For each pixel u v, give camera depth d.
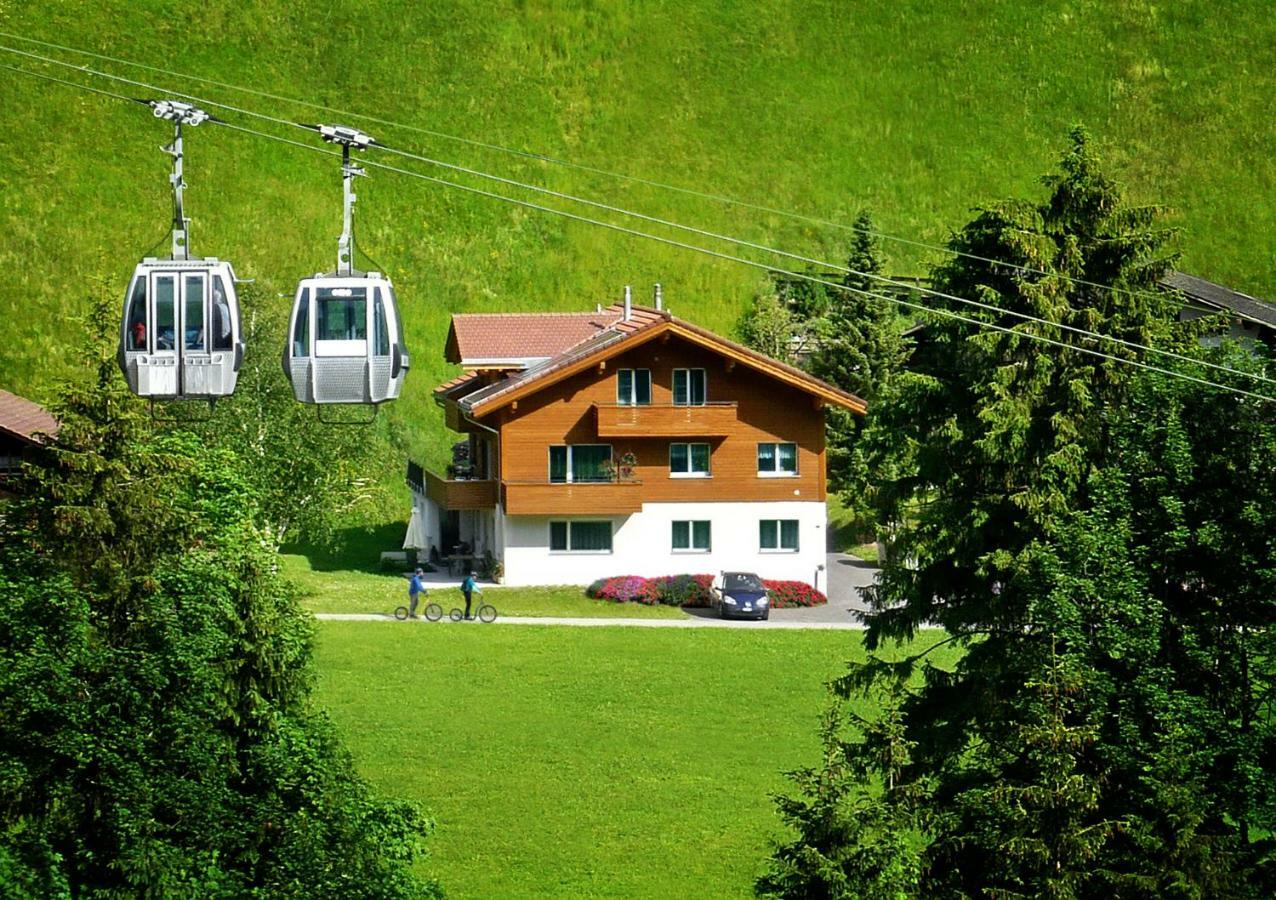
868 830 76.81
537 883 107.94
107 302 99.00
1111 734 81.50
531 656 163.25
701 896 106.50
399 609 179.62
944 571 104.38
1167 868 76.69
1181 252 107.19
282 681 88.00
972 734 94.12
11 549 88.44
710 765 131.12
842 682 104.62
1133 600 82.44
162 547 93.00
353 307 97.25
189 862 77.25
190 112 94.12
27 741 78.81
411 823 91.06
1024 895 78.19
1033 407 103.56
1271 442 86.88
